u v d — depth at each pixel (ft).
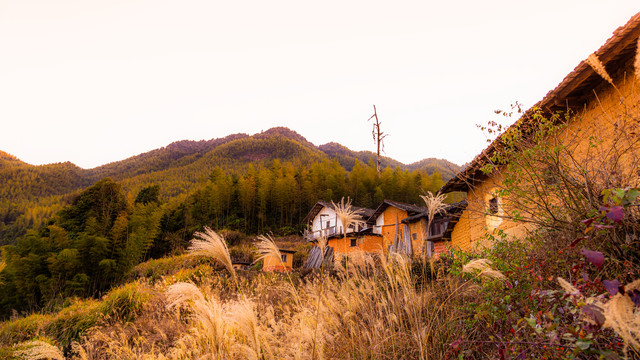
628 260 7.51
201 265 43.47
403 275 11.95
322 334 10.75
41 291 58.65
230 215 153.07
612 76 15.17
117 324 26.22
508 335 8.22
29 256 65.92
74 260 64.28
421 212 60.90
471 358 9.20
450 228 34.88
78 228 103.24
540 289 7.64
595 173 9.93
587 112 16.83
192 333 12.62
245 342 8.78
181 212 153.58
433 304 11.51
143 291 31.09
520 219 11.46
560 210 9.89
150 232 100.22
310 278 28.27
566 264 8.55
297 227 145.07
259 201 156.76
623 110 14.43
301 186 165.37
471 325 9.74
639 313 4.24
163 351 17.76
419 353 9.65
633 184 9.46
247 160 627.87
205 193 157.17
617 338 5.86
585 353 5.66
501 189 13.17
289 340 11.20
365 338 10.98
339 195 154.81
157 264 66.74
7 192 491.31
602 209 5.75
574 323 6.19
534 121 13.65
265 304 18.57
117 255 73.61
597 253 5.08
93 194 113.50
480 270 9.70
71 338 27.96
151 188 161.89
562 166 10.43
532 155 11.12
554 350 6.08
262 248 10.62
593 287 6.32
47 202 399.24
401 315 11.46
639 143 11.48
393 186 151.23
